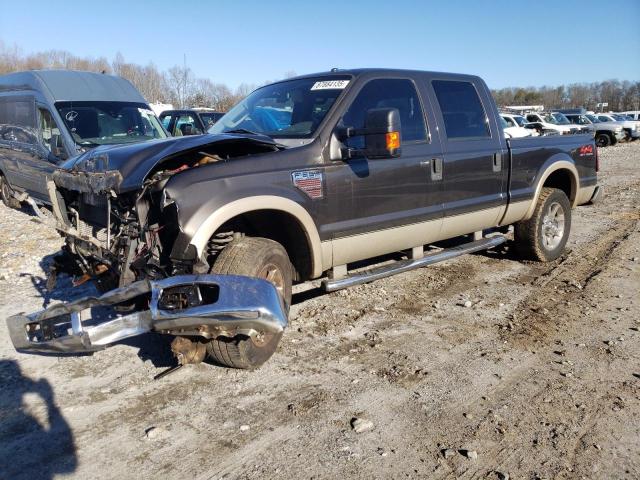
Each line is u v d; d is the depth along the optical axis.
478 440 3.21
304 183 4.29
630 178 16.50
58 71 9.63
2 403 3.71
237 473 2.96
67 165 4.55
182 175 3.72
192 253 3.60
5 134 10.95
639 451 3.10
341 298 5.59
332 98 4.80
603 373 4.00
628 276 6.30
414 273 6.46
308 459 3.06
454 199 5.54
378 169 4.80
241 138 4.12
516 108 41.69
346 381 3.92
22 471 3.00
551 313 5.18
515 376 3.97
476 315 5.15
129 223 3.86
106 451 3.17
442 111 5.53
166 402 3.69
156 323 3.37
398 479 2.89
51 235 8.72
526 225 6.63
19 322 3.65
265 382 3.92
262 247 4.00
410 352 4.38
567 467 2.96
